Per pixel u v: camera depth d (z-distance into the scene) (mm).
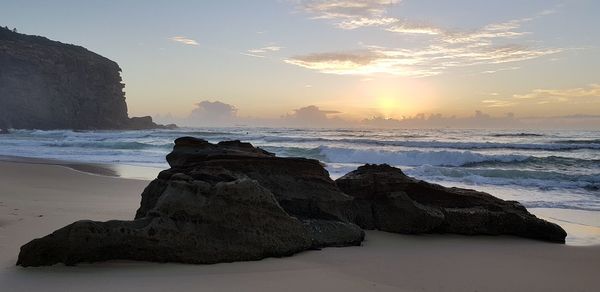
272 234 7156
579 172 21766
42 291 5164
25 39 124125
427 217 9320
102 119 126312
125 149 35625
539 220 9547
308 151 30156
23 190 13750
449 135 62125
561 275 6832
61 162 24781
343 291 5578
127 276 5812
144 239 6395
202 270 6215
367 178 10086
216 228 6824
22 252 6098
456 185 17812
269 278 5961
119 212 10180
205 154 9312
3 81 104312
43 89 110062
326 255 7344
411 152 26891
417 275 6477
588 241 9422
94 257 6277
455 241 9078
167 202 6742
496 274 6742
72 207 10719
